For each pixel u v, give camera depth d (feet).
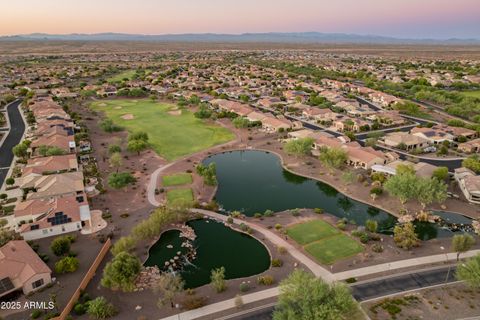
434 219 328.90
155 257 282.77
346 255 276.82
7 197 366.84
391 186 351.87
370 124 619.67
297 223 327.26
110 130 598.75
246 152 535.19
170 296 222.48
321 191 407.64
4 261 241.35
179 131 620.49
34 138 534.37
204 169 419.13
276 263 264.93
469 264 228.84
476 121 639.35
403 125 638.12
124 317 215.10
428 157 485.97
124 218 333.62
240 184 426.51
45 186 366.63
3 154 493.77
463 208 349.61
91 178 414.21
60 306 223.51
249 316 216.54
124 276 233.35
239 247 295.28
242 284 240.32
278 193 402.31
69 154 472.85
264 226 322.55
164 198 375.86
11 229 307.37
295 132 574.97
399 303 222.89
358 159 447.42
